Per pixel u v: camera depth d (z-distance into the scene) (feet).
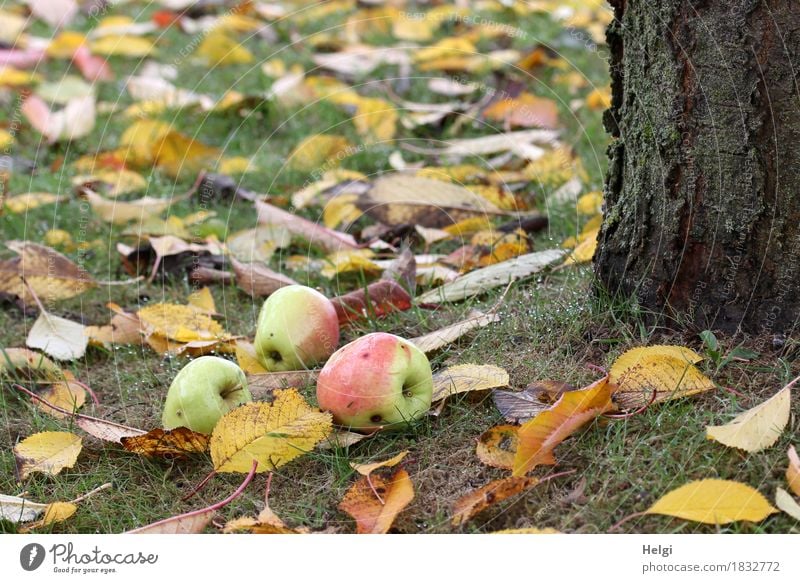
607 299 7.65
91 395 7.91
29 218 11.88
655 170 7.14
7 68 16.35
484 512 5.82
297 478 6.40
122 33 18.15
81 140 14.49
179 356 8.38
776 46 6.53
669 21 6.84
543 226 10.48
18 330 9.34
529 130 13.73
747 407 6.28
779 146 6.64
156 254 10.57
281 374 7.49
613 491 5.79
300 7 20.15
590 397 5.98
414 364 6.57
